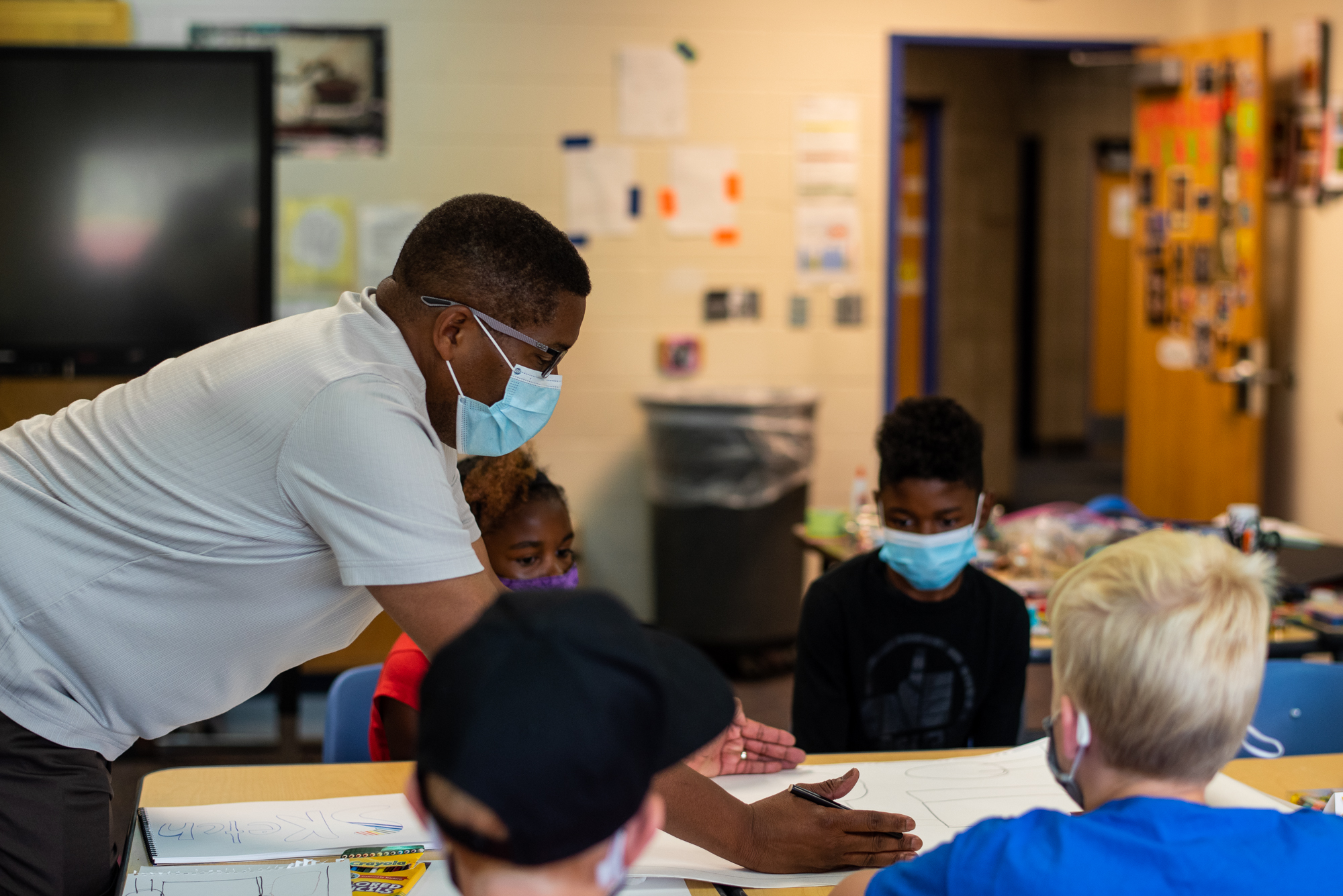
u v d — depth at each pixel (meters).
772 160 4.70
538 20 4.52
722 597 4.35
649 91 4.60
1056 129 9.01
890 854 1.24
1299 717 1.95
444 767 0.60
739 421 4.26
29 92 3.65
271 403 1.17
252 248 3.74
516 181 4.56
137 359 3.72
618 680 0.62
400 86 4.45
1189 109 4.70
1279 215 4.74
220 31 4.34
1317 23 4.45
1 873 1.22
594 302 4.66
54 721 1.24
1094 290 9.25
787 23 4.66
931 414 1.91
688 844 1.30
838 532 3.50
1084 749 0.91
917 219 7.39
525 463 1.85
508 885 0.63
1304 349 4.63
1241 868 0.85
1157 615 0.86
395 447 1.15
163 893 1.13
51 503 1.23
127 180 3.69
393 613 1.16
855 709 1.98
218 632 1.26
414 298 1.25
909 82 7.25
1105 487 8.05
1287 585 2.60
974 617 1.96
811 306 4.78
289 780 1.49
